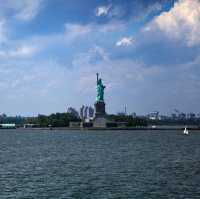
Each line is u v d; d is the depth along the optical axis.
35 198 65.69
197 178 83.19
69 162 114.25
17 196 67.06
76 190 71.56
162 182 78.69
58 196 67.00
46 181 80.31
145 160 119.50
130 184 76.81
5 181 80.38
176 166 103.81
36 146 191.00
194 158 125.75
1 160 120.56
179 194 68.00
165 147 180.00
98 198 65.50
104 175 87.81
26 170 96.38
